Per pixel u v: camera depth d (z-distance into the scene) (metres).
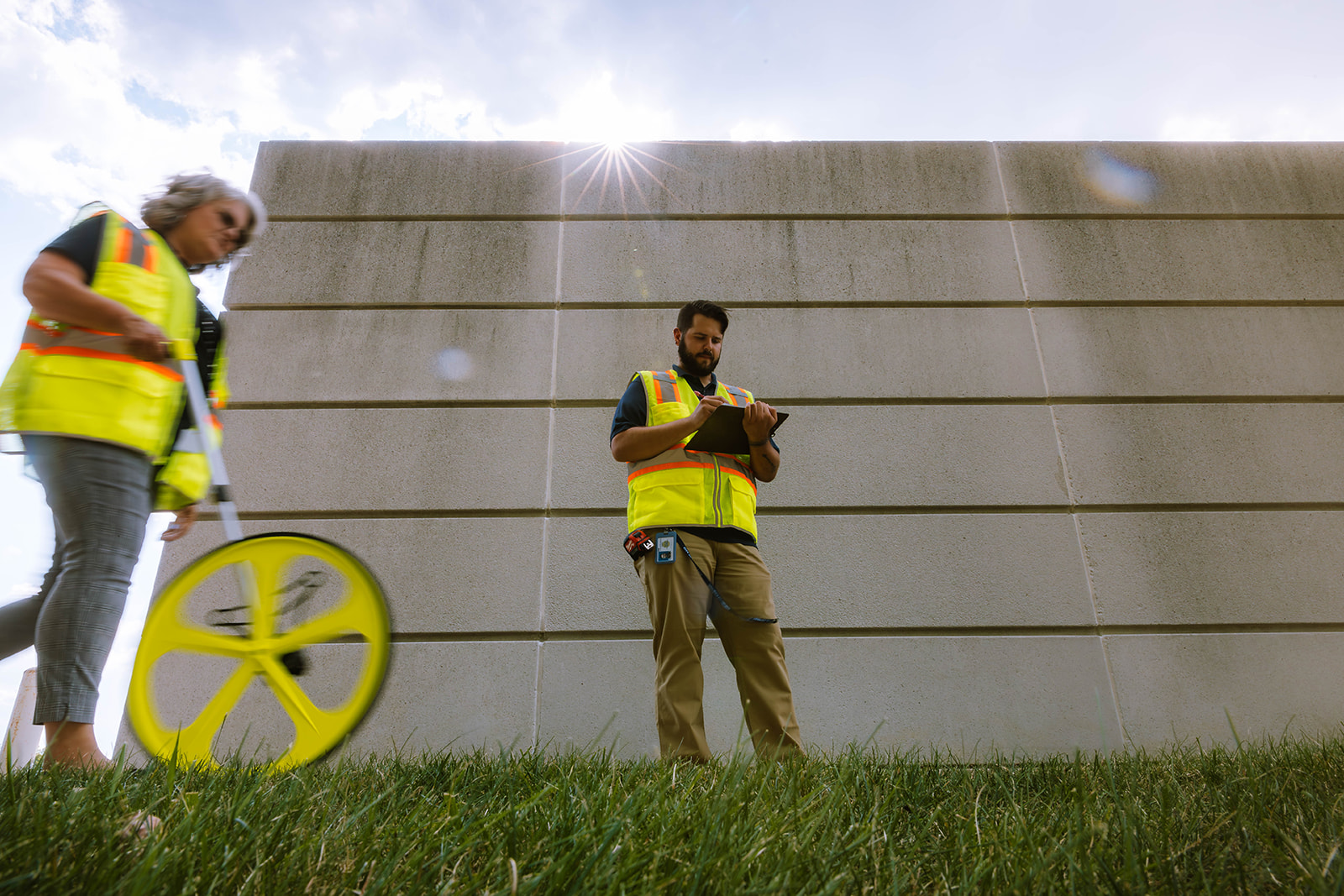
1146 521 3.53
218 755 3.03
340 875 0.95
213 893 0.86
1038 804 1.55
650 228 4.07
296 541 2.12
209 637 2.11
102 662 1.78
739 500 2.46
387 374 3.75
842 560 3.46
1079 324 3.89
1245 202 4.12
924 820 1.38
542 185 4.16
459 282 3.94
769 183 4.17
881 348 3.83
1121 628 3.37
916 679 3.29
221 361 2.30
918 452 3.64
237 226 2.24
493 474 3.58
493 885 0.94
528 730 3.18
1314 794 1.47
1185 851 1.06
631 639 3.34
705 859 0.97
